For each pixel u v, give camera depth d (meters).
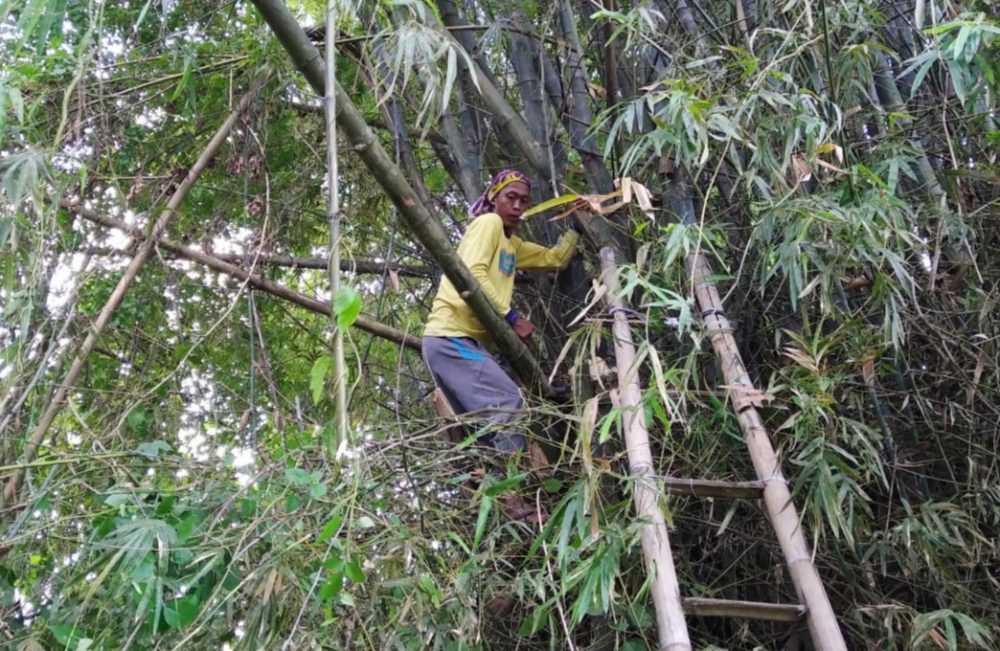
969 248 2.71
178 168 3.24
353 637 2.19
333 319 1.91
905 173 2.88
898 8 3.22
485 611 2.58
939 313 2.76
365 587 2.21
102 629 2.24
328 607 2.09
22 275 2.67
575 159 3.74
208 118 3.41
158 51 3.20
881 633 2.53
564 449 2.52
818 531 2.32
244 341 3.76
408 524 2.39
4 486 2.56
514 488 2.62
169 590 2.21
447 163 3.78
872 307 2.63
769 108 2.79
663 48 3.19
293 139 3.57
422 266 3.86
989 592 2.59
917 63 2.68
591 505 2.15
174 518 2.32
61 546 2.38
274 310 3.96
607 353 3.12
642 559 2.49
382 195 3.61
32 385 2.56
